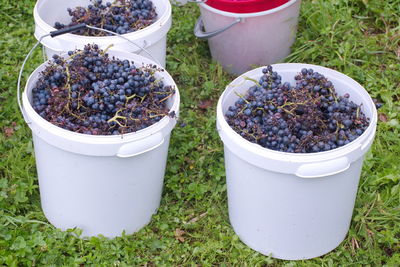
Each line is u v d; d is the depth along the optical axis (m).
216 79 2.35
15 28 2.55
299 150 1.76
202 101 2.30
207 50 2.46
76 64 1.90
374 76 2.33
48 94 1.85
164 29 2.08
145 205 1.90
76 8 2.19
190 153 2.12
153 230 1.95
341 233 1.88
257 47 2.29
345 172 1.73
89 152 1.72
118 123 1.78
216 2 2.20
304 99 1.84
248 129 1.81
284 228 1.81
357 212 1.97
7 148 2.14
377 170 2.07
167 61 2.41
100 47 1.99
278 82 1.91
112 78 1.89
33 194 2.02
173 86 1.87
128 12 2.18
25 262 1.84
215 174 2.05
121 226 1.90
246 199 1.80
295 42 2.42
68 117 1.83
